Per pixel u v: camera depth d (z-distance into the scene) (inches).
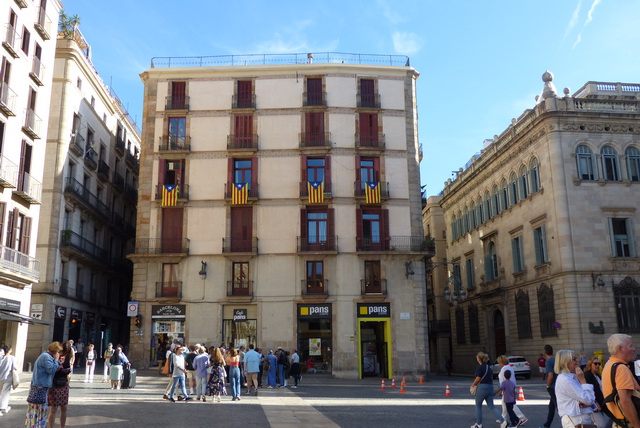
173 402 747.4
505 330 1736.0
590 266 1414.9
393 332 1393.9
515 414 517.7
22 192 1180.5
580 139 1493.6
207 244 1429.6
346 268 1421.0
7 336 1169.4
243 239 1439.5
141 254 1409.9
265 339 1380.4
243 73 1524.4
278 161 1475.1
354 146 1488.7
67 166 1514.5
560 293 1433.3
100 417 571.2
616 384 240.5
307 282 1412.4
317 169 1487.5
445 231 2453.2
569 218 1437.0
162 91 1515.7
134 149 2204.7
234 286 1412.4
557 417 623.2
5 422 531.2
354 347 1378.0
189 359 893.8
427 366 1390.3
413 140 1521.9
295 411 653.3
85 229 1664.6
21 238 1222.9
